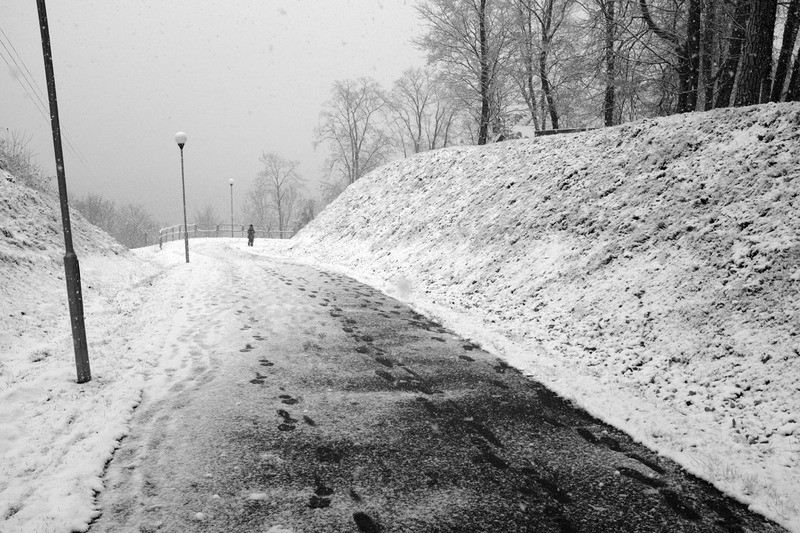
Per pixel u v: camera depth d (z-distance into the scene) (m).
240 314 11.75
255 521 4.30
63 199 6.86
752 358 6.90
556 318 10.29
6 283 10.18
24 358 7.84
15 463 5.00
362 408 6.80
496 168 18.16
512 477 5.20
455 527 4.33
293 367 8.34
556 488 5.03
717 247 8.78
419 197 21.39
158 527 4.19
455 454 5.63
